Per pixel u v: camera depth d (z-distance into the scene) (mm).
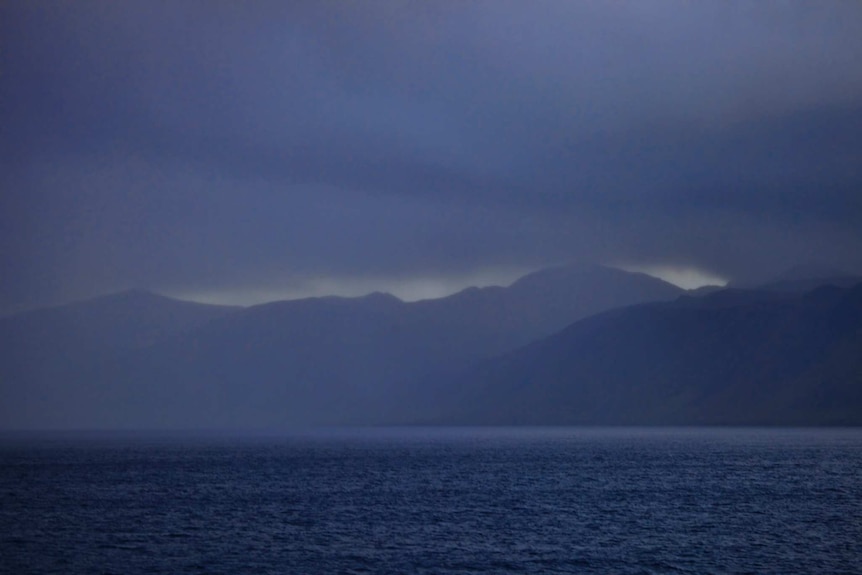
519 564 58531
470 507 86375
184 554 62188
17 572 56969
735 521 75812
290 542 66562
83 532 71625
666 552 62062
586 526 73312
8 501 94125
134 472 138250
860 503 88562
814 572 55812
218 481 119312
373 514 81438
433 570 56812
